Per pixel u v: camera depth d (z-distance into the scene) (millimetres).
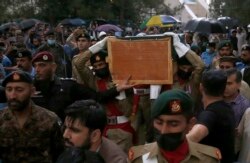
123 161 3414
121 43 5906
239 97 5293
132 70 5914
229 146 3930
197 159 2938
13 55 10258
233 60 6535
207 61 12188
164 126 2859
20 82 4004
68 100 5312
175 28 27781
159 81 5832
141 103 6012
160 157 2936
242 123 4754
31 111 4125
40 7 39406
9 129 4070
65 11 39656
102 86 6016
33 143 4082
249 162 4594
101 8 40562
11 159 4113
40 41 15242
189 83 5980
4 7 36375
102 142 3436
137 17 45812
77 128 3199
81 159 3178
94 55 6012
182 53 5867
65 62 10305
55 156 4203
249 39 19328
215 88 3926
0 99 5031
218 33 16391
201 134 3635
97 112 3227
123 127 5953
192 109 2922
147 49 5863
